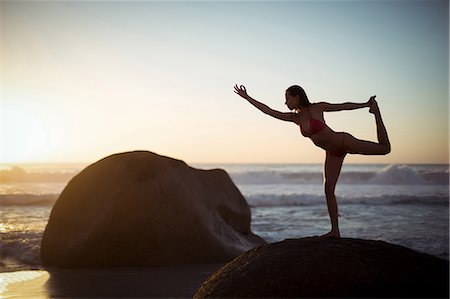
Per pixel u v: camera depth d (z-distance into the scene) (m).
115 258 9.03
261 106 5.55
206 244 9.30
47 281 8.02
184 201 9.51
